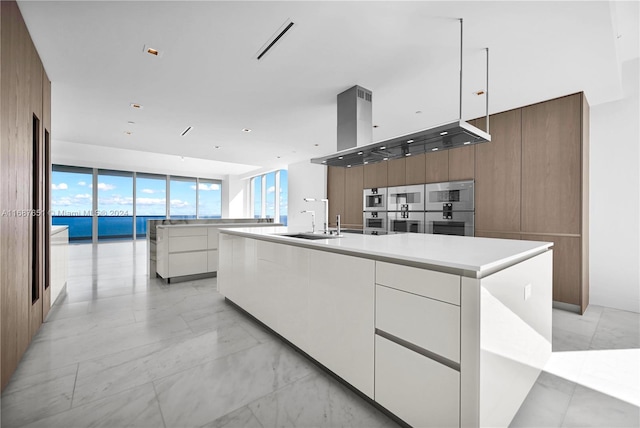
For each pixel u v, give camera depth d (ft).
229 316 9.53
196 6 6.07
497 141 11.92
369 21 6.46
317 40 7.20
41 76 8.23
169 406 5.12
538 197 10.81
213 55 7.95
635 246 10.18
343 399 5.37
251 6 6.06
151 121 13.66
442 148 8.68
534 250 5.61
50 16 6.35
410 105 11.18
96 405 5.12
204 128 14.79
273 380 5.94
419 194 14.82
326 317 6.02
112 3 5.97
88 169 30.12
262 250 8.29
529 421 4.85
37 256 8.07
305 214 24.22
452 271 4.09
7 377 5.69
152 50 7.73
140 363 6.55
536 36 6.81
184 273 14.06
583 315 9.82
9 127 5.73
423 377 4.32
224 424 4.71
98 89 10.07
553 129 10.48
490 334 3.99
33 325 7.66
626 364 6.66
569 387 5.80
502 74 8.67
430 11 6.08
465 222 12.82
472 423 3.80
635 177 10.16
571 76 8.74
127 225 34.60
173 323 8.90
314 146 18.75
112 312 9.83
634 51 9.89
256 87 9.89
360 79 9.18
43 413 4.89
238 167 33.96
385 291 4.83
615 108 10.50
